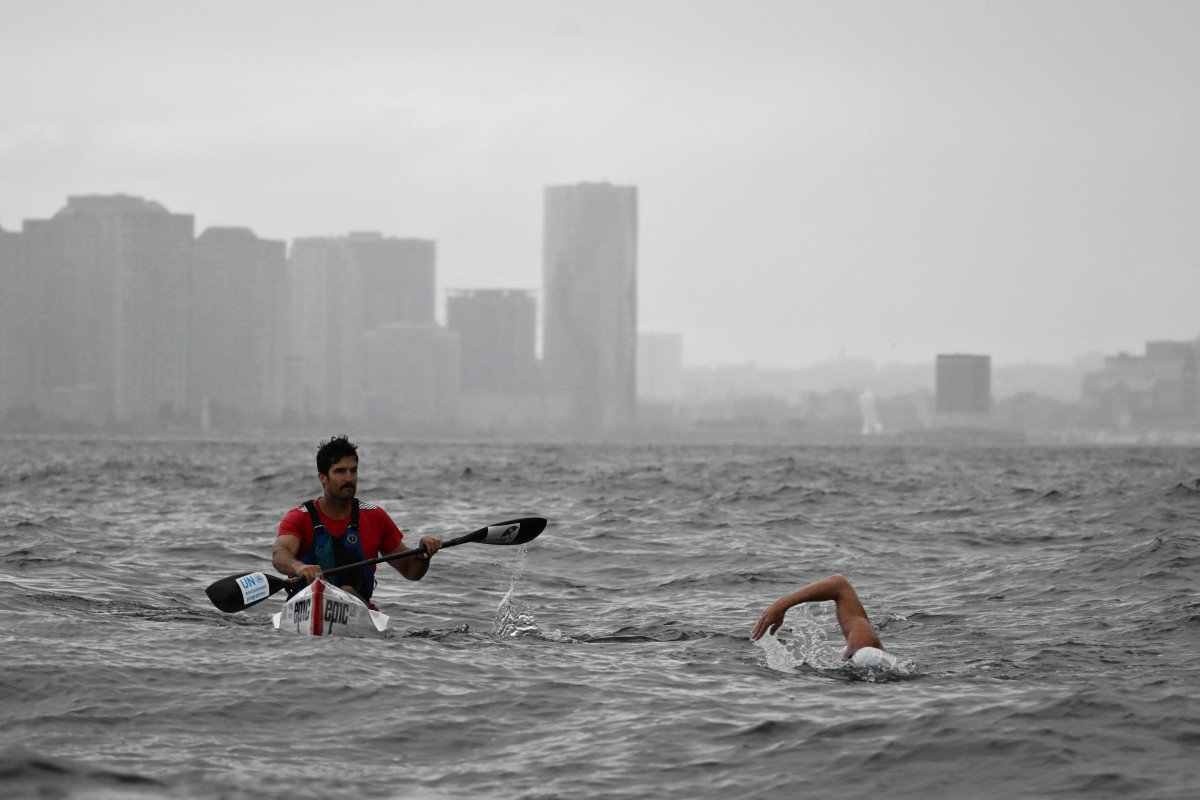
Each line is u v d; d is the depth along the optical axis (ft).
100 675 65.87
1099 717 59.31
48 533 150.30
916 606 103.50
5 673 65.57
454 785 51.21
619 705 63.21
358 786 50.60
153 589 106.63
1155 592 104.42
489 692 65.21
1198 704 61.52
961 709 60.80
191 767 51.72
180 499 229.86
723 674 70.69
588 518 190.39
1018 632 88.43
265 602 98.17
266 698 62.85
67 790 47.67
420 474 359.25
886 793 50.75
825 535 164.35
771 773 52.85
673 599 109.60
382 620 82.74
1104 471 448.65
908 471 427.33
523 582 119.75
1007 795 50.34
